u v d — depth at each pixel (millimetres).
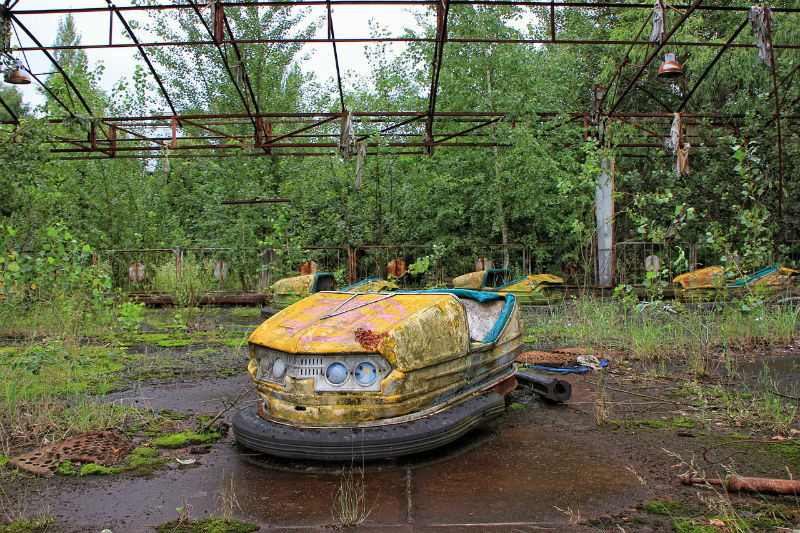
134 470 3311
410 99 15359
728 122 13875
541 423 4113
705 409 4301
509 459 3402
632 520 2605
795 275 10070
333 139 18547
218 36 9883
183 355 6922
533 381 4613
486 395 3932
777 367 5613
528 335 7770
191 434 3939
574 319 8555
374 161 15609
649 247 14711
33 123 8891
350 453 3215
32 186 8672
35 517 2719
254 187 14859
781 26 14711
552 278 11477
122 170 16141
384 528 2562
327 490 2986
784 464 3219
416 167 15555
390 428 3307
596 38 20203
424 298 3867
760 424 3896
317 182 15555
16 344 6879
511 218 14641
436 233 15117
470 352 3842
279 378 3502
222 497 2918
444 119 14703
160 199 17016
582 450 3541
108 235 15547
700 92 16938
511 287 11367
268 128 13008
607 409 4387
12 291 7152
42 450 3582
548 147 13750
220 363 6418
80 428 3984
